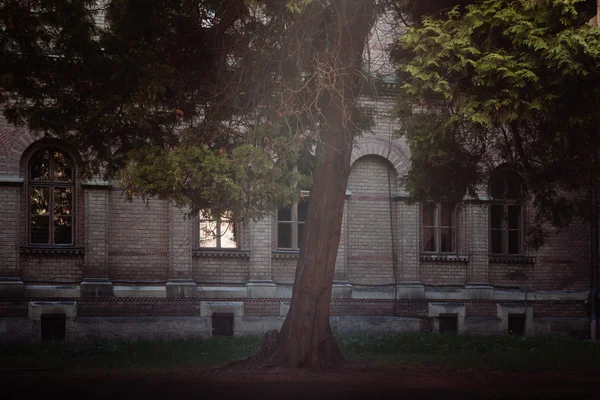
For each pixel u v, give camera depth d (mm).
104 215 21000
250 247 22297
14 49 14000
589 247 25344
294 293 14289
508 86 14133
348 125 14539
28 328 20219
